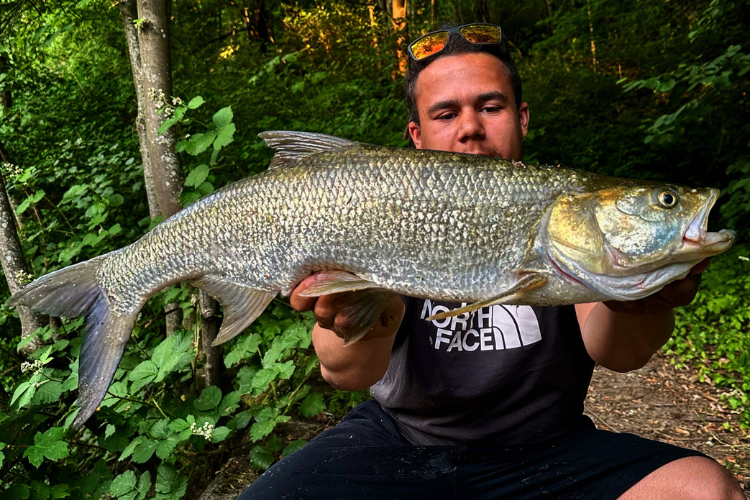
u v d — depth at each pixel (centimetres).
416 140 86
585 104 358
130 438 110
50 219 162
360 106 290
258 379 102
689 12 402
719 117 261
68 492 96
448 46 77
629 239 56
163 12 111
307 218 64
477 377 72
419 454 72
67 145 231
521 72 423
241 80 324
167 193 113
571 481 66
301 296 61
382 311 64
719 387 158
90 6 213
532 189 59
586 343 71
